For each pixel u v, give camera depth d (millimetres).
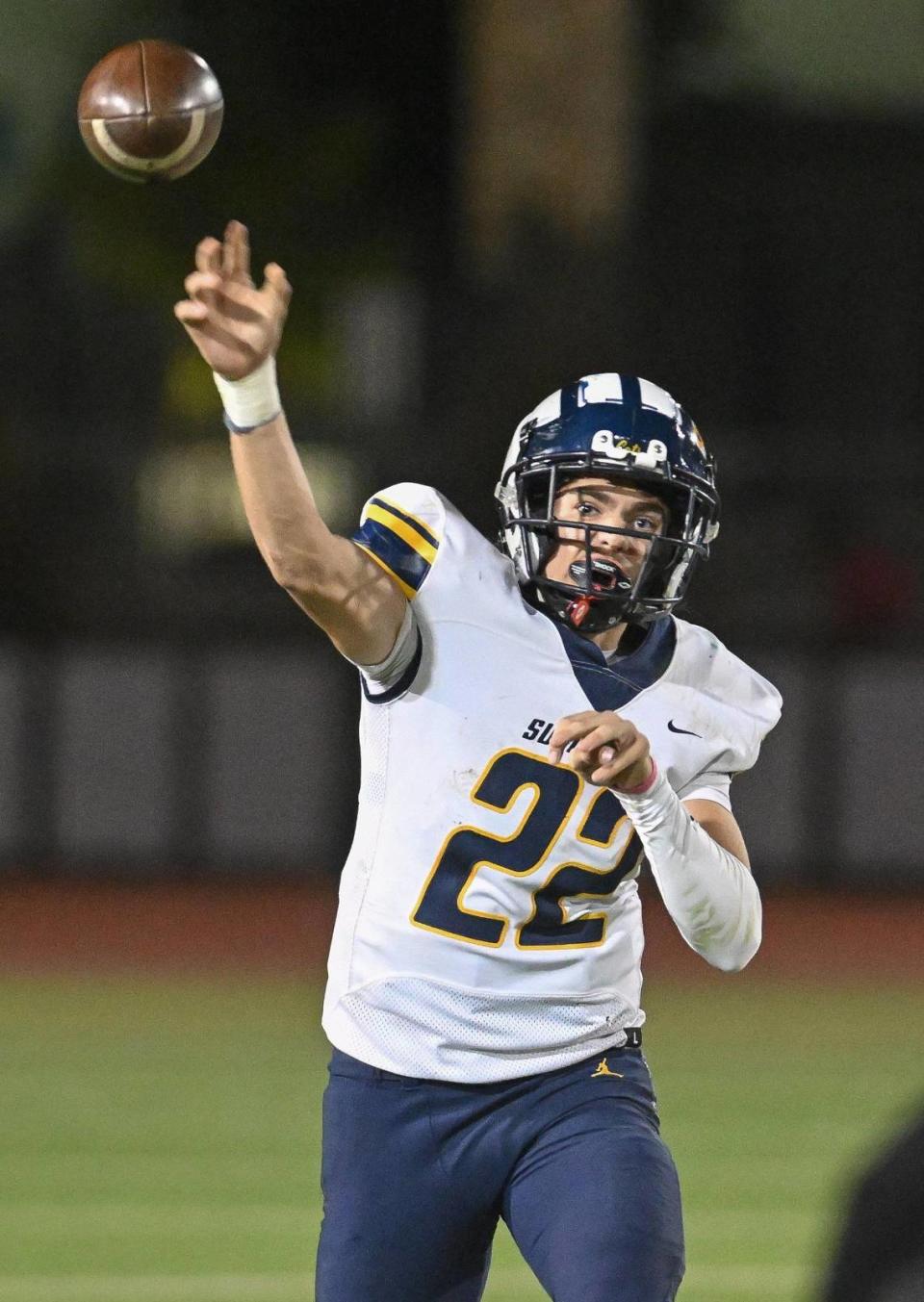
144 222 68812
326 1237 12656
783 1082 30594
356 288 68625
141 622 64750
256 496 11859
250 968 41875
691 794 13141
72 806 54531
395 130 71062
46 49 72625
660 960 42844
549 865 12531
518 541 13180
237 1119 27844
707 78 78500
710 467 13227
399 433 64562
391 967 12625
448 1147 12516
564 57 61969
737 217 76938
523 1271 21234
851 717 53406
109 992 38781
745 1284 20266
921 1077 31109
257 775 54312
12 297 74375
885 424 75812
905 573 60531
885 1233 5641
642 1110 12695
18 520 62625
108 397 74562
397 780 12672
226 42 70688
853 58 80562
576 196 62250
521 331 61062
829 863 53406
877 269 77125
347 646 12430
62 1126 27422
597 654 12867
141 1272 20641
